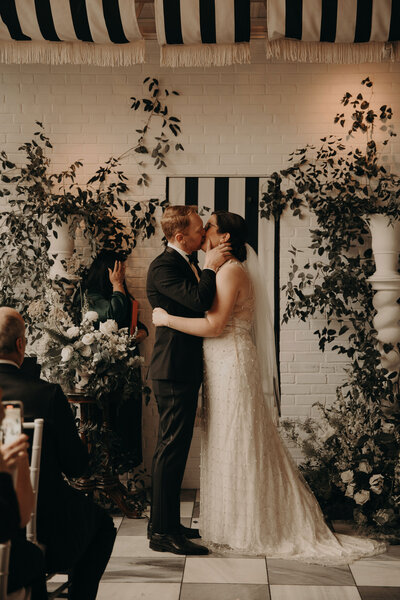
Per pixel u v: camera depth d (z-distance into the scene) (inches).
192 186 199.3
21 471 73.2
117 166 199.3
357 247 196.9
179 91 197.9
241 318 149.5
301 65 196.7
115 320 182.2
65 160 200.2
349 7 157.0
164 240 199.3
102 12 159.5
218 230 149.3
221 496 147.9
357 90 196.2
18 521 67.1
